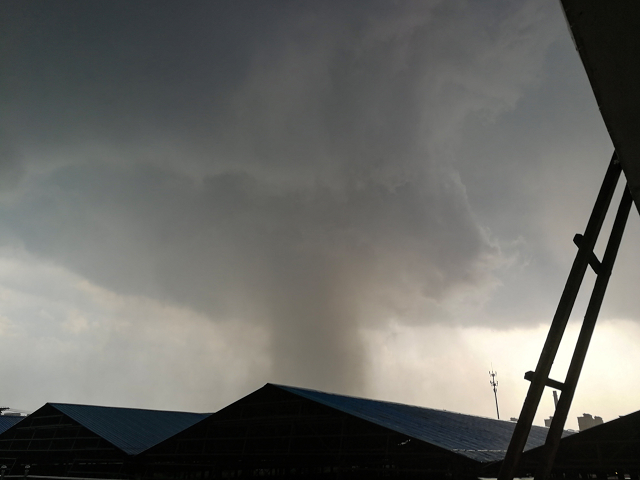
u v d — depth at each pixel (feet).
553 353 15.33
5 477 65.41
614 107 8.13
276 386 83.30
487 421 122.01
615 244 16.29
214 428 87.35
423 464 62.54
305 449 74.79
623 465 53.98
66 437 106.83
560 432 15.89
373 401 102.89
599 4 7.10
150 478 89.15
